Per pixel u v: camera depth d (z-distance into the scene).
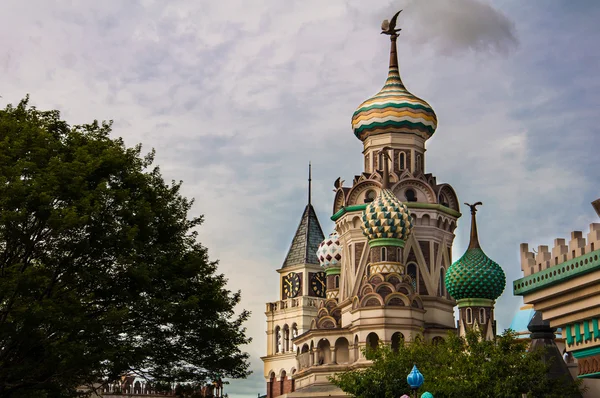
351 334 98.62
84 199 50.38
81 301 51.59
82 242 50.34
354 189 109.69
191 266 55.97
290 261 143.62
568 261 41.00
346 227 109.50
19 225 49.88
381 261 98.69
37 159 51.75
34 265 51.41
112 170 54.44
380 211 99.25
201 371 56.62
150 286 52.81
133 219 53.47
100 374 53.09
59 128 57.19
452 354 75.81
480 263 97.31
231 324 58.03
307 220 146.88
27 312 47.00
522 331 102.56
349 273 107.88
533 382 69.00
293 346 138.62
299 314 138.50
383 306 95.50
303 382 102.62
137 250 53.12
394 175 109.06
